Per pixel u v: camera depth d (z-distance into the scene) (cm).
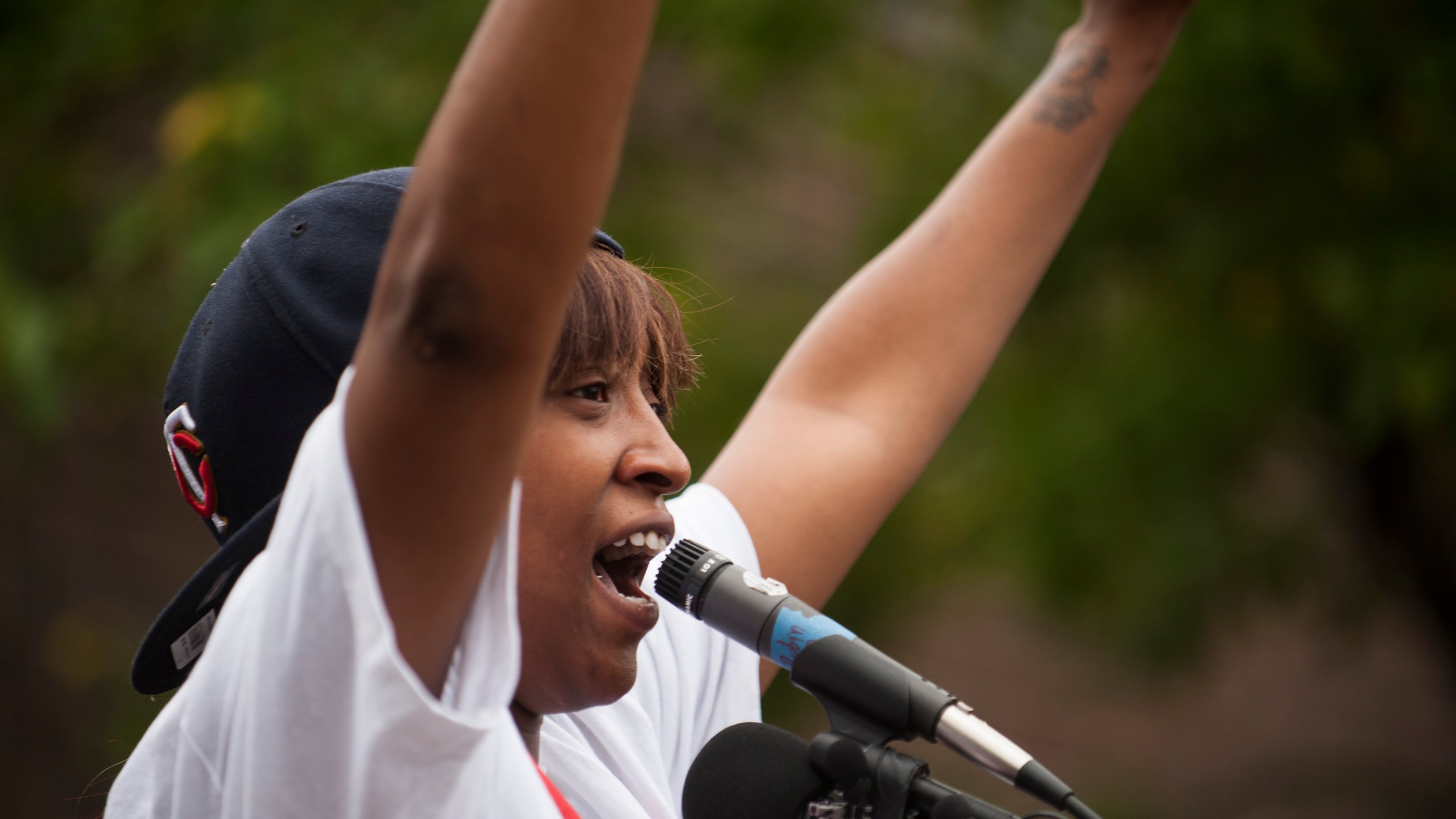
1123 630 912
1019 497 893
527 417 142
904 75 920
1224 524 856
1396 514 910
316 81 784
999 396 912
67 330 790
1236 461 862
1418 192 771
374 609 141
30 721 1046
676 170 943
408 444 139
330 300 191
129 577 1116
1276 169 788
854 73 905
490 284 133
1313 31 742
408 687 142
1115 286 877
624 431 200
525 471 194
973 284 293
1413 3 768
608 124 135
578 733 227
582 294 199
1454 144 757
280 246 196
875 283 297
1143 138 790
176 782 167
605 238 217
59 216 836
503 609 149
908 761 198
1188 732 1648
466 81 135
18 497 1075
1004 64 891
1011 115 310
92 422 1106
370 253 193
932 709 199
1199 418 824
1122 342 862
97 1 793
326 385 190
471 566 146
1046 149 301
